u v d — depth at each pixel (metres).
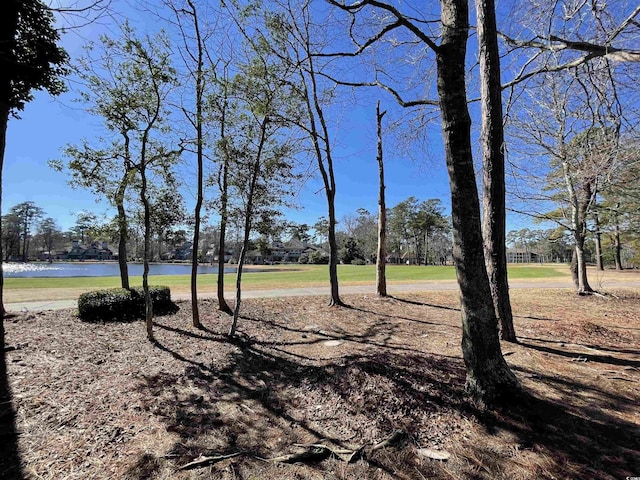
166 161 5.77
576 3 4.65
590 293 10.34
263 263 60.38
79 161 5.70
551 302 9.37
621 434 2.83
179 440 2.79
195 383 4.01
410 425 3.01
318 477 2.37
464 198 3.38
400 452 2.65
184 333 6.12
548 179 6.81
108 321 6.69
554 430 2.87
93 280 15.80
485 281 3.41
